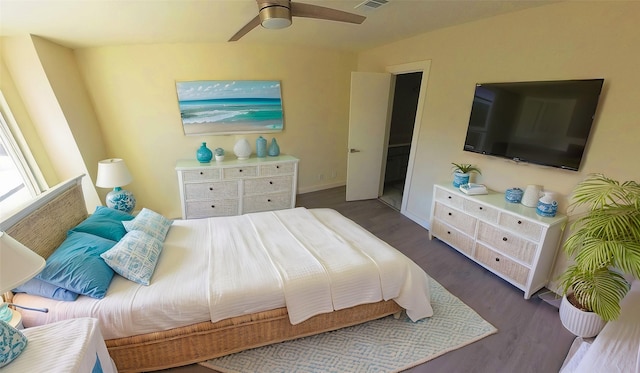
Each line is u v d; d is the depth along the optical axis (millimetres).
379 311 1985
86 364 1147
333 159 4926
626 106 1846
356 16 1962
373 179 4543
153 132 3529
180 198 3738
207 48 3492
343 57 4402
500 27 2492
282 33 3182
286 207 3961
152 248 1863
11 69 2439
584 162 2086
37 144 2666
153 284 1639
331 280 1748
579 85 1994
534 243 2184
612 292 1630
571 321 1831
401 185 5348
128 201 2957
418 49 3381
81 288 1502
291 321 1676
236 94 3762
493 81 2625
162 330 1562
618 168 1929
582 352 1566
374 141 4344
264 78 3908
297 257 1921
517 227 2293
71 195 2146
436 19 2654
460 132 3023
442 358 1773
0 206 2285
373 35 3334
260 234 2262
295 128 4363
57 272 1513
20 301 1502
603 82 1914
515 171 2586
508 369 1699
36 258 1268
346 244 2113
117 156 3459
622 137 1885
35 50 2438
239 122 3893
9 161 2436
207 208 3559
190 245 2094
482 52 2678
